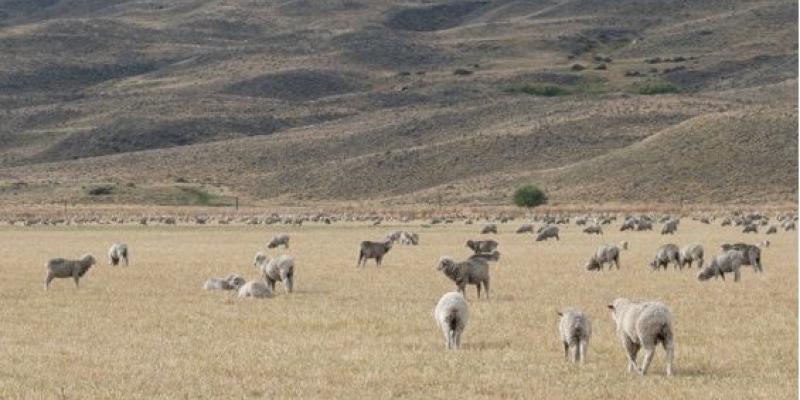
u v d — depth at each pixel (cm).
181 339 8844
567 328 7731
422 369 7512
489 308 10638
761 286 12781
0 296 12056
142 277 14600
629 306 7250
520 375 7244
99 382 7106
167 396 6688
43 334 9138
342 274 14862
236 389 6875
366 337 8931
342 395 6725
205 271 15675
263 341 8731
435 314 8606
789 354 8019
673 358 7450
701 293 12000
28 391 6800
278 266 12475
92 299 11725
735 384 6938
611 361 7744
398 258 18562
